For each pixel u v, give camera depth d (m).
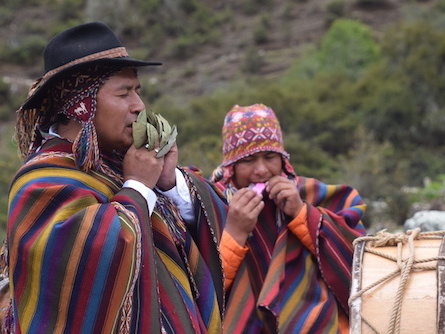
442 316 3.88
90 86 4.07
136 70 4.31
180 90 82.69
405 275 4.31
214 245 4.66
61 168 4.05
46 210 3.85
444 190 27.31
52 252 3.67
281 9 101.94
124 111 4.13
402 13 92.62
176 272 4.27
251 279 6.07
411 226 7.72
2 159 21.16
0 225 18.53
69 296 3.64
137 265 3.78
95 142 4.03
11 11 105.25
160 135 4.20
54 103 4.21
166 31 99.88
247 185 6.29
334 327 5.76
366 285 4.39
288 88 62.72
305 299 5.91
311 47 83.19
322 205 6.53
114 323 3.70
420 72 54.34
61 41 4.10
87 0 103.12
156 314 3.87
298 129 51.84
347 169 28.25
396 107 51.19
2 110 67.44
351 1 98.06
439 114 50.69
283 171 6.54
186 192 4.70
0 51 90.06
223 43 95.62
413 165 45.00
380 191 27.31
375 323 4.20
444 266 4.18
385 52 59.47
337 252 6.00
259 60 85.75
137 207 3.95
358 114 52.81
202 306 4.42
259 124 6.21
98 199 4.00
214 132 51.69
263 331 5.84
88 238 3.68
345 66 72.62
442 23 78.88
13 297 3.79
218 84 82.38
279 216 6.22
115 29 99.94
